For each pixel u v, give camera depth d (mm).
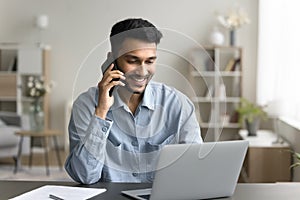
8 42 7938
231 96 7438
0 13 7930
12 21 7922
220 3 7535
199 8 7570
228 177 1726
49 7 7852
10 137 6395
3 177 5695
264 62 7031
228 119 7305
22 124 6812
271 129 7211
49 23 7863
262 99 7039
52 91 7898
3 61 7891
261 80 7055
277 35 6910
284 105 5500
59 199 1655
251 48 7477
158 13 7637
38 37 7887
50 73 7887
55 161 6895
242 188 1876
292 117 5738
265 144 4930
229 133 7387
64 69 7871
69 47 7844
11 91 7605
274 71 6969
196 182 1675
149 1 7648
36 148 7785
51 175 5863
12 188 1839
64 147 7887
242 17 7141
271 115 5555
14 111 7906
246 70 7504
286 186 1905
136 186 1856
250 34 7473
